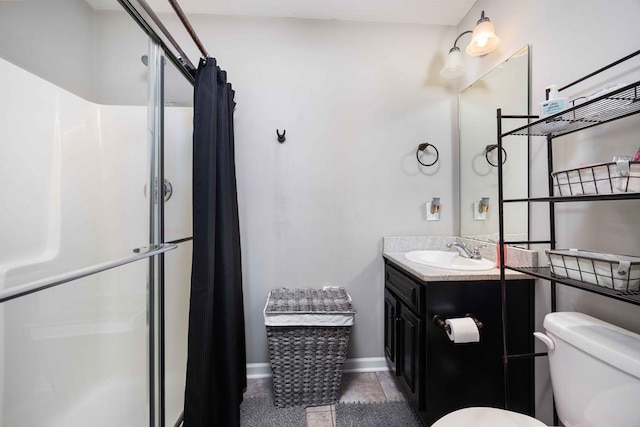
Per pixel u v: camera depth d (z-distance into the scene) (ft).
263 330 5.87
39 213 4.05
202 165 3.86
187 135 4.75
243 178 5.81
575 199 2.59
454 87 6.07
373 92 6.02
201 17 5.71
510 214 4.57
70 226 4.38
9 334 3.57
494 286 4.05
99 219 4.43
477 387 4.04
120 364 4.24
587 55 3.26
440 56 6.12
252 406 4.89
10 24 3.83
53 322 4.04
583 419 2.60
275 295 5.51
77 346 4.21
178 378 4.64
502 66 4.77
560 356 2.89
